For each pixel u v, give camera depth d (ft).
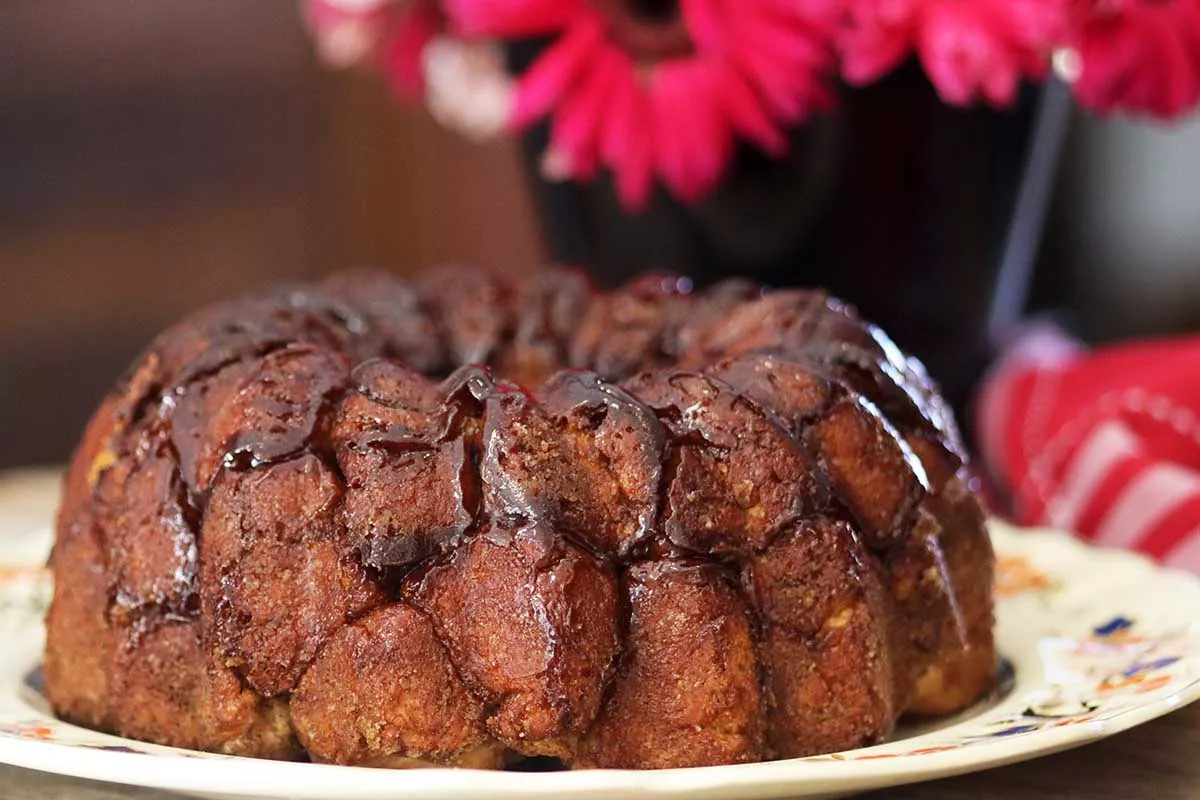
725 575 2.04
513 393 2.03
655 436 2.03
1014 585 2.50
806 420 2.09
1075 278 4.32
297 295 2.40
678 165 2.75
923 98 2.74
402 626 1.99
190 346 2.20
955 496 2.21
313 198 4.94
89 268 4.86
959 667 2.19
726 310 2.37
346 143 4.90
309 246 4.97
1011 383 3.04
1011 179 2.83
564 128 2.77
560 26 2.77
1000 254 2.89
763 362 2.12
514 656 1.97
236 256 4.94
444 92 3.00
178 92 4.84
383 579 2.01
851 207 2.80
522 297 2.48
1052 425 2.95
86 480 2.20
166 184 4.88
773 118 2.76
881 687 2.07
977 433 3.07
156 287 4.92
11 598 2.51
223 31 4.82
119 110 4.82
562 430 2.03
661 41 2.76
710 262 2.87
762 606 2.05
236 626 2.02
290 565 2.02
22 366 4.84
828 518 2.07
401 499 2.01
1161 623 2.32
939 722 2.18
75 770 1.91
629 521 2.02
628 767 2.00
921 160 2.78
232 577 2.03
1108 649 2.28
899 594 2.14
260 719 2.03
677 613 2.01
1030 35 2.62
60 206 4.82
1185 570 2.64
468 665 1.98
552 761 2.02
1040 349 3.27
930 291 2.86
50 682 2.20
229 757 1.94
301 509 2.02
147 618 2.10
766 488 2.05
